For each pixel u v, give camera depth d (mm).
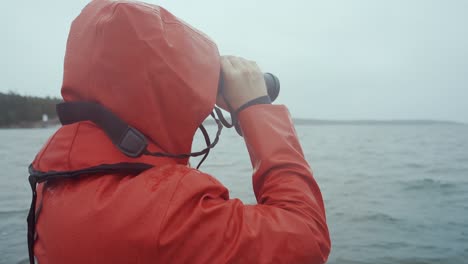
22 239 4789
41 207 845
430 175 11711
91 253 715
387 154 19578
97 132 804
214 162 12336
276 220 758
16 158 14484
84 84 815
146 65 771
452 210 6684
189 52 821
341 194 8242
